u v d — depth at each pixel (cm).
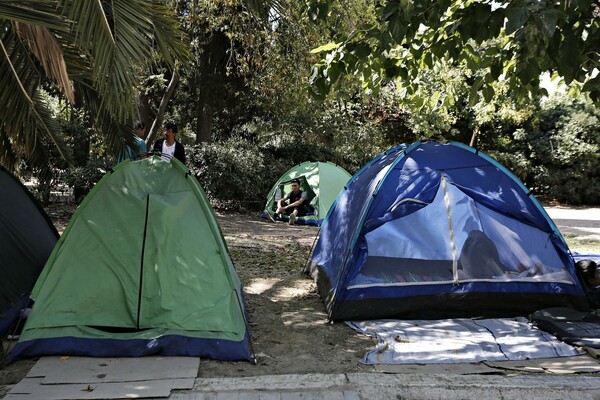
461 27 519
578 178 2345
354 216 652
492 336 533
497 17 507
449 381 428
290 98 1410
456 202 618
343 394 409
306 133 2041
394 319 586
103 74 463
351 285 582
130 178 547
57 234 669
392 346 506
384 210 612
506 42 662
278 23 1266
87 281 498
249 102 1806
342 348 511
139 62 488
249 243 1061
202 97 1738
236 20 1233
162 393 399
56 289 493
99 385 411
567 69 501
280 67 1285
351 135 2083
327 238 754
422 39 645
